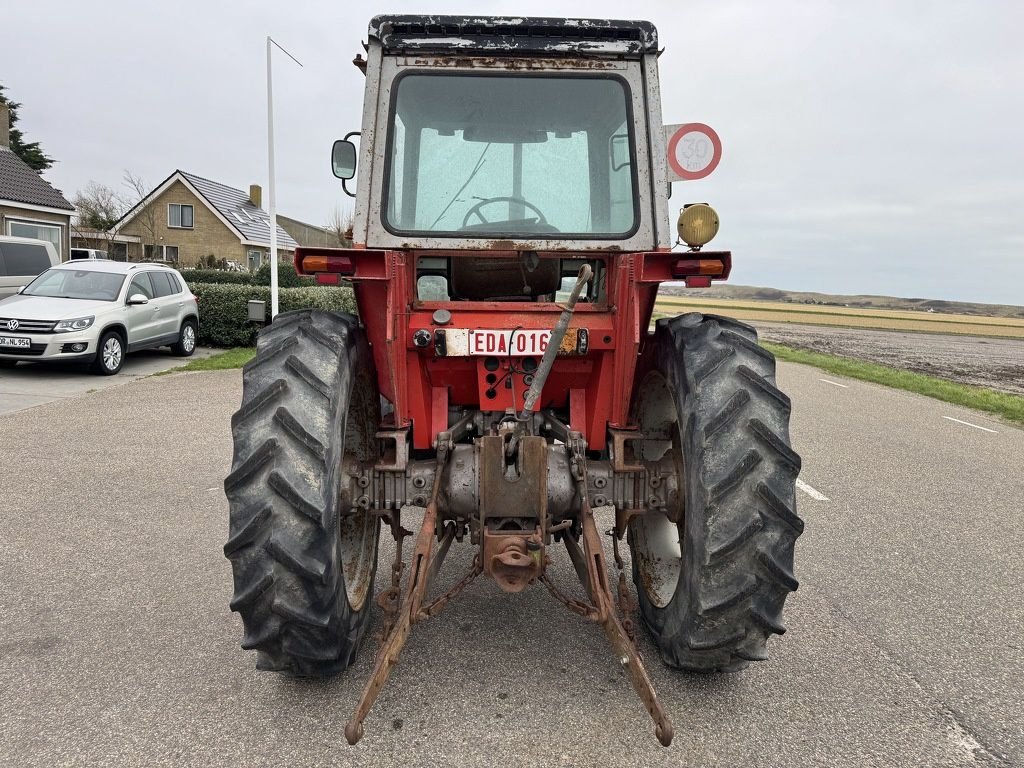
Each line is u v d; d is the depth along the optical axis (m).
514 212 2.88
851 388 12.53
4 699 2.71
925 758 2.46
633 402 3.41
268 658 2.57
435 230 2.85
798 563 4.32
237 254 37.75
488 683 2.83
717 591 2.48
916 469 6.85
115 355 11.05
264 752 2.41
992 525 5.16
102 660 2.99
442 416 3.14
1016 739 2.59
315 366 2.57
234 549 2.38
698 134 2.82
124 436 7.06
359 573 3.16
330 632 2.48
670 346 2.85
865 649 3.24
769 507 2.45
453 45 2.77
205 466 6.05
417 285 3.24
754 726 2.60
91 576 3.84
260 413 2.46
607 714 2.64
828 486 6.14
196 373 11.34
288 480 2.37
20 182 20.42
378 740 2.47
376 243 2.78
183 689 2.78
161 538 4.41
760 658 2.61
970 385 14.85
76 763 2.35
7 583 3.74
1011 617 3.62
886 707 2.77
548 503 2.74
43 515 4.79
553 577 3.86
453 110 2.85
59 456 6.29
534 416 3.14
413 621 2.36
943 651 3.24
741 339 2.69
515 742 2.47
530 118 2.87
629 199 2.88
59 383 10.11
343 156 3.22
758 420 2.48
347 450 3.24
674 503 2.87
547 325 2.89
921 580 4.09
